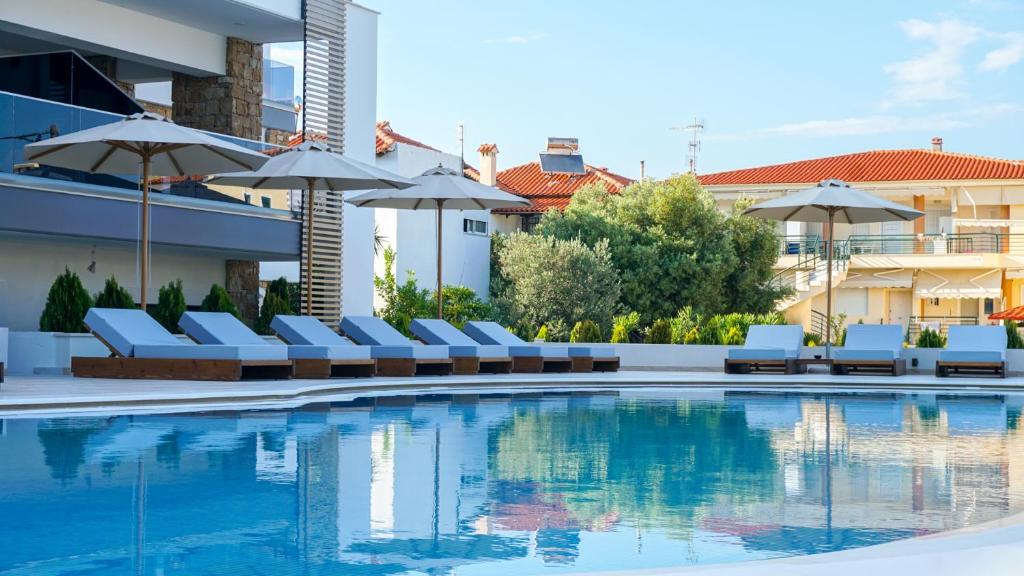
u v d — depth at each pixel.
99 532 5.43
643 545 5.28
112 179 17.55
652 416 12.28
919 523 5.87
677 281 39.41
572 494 6.73
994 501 6.58
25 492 6.54
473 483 7.11
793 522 5.88
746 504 6.42
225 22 22.41
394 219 38.28
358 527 5.63
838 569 4.02
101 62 22.72
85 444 8.84
